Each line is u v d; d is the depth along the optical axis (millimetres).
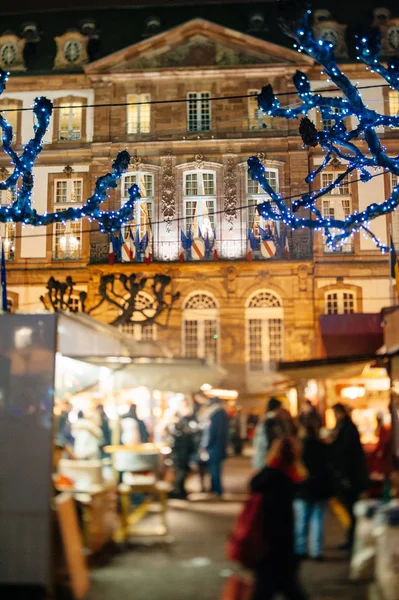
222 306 32406
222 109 33938
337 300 32625
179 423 13945
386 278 32531
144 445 13648
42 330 9891
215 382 13484
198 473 14469
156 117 34031
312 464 10656
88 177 34094
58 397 13508
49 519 9500
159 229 33250
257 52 34000
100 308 32469
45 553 9445
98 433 12398
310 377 13992
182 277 32625
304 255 32438
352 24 35906
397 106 34062
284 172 33406
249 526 7375
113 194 33688
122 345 15367
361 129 16859
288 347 32125
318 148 33469
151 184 33750
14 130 34812
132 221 33312
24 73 35281
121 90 34375
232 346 32219
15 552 9469
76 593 9031
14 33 36250
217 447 13078
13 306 33375
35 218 18844
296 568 7359
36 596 9320
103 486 11453
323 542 11383
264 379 13273
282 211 18844
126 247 32094
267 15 36656
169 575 10008
